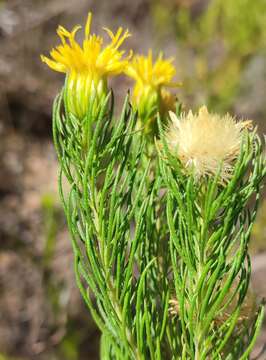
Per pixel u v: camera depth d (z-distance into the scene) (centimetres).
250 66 71
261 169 13
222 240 13
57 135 15
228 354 15
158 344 15
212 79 70
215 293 14
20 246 65
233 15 72
